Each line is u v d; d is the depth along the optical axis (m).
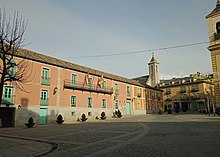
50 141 11.29
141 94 49.66
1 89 12.57
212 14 26.23
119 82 42.91
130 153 7.33
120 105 41.97
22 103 24.38
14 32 13.47
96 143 9.98
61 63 31.06
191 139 9.77
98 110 36.12
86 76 34.72
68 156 7.41
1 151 8.68
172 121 22.75
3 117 23.03
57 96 28.94
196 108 59.91
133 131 14.48
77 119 31.38
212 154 6.65
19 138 13.01
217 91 25.09
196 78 64.19
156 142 9.38
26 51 26.84
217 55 25.12
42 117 26.48
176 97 65.44
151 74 74.75
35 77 26.30
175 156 6.60
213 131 12.34
